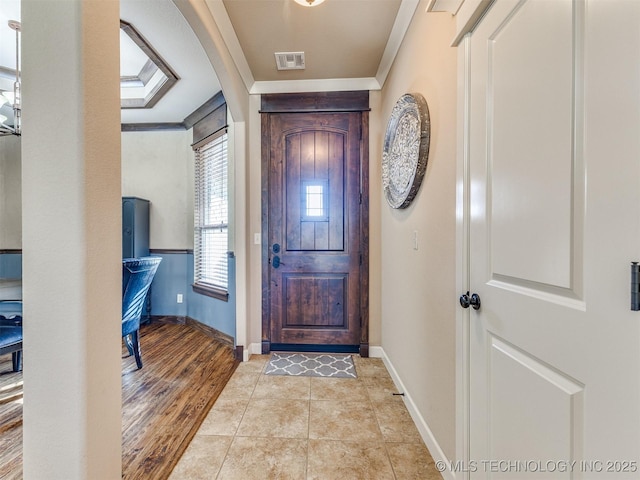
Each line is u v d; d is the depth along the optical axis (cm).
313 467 137
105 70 87
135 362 251
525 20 82
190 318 355
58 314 81
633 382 55
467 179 113
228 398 195
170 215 366
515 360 87
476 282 108
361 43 212
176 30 202
